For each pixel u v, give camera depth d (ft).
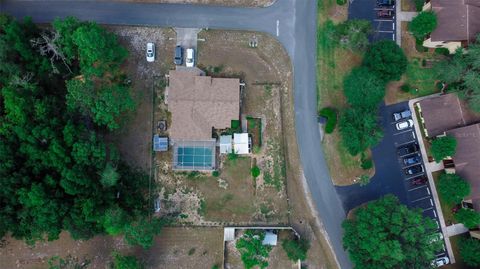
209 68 249.96
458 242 244.63
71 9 248.52
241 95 249.75
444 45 247.50
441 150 232.73
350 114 234.17
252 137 248.93
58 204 215.51
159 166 246.68
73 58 231.30
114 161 229.66
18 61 226.99
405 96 251.80
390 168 250.57
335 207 248.93
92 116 225.97
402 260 221.87
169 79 242.17
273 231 245.45
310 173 249.14
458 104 242.37
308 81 250.98
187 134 241.14
